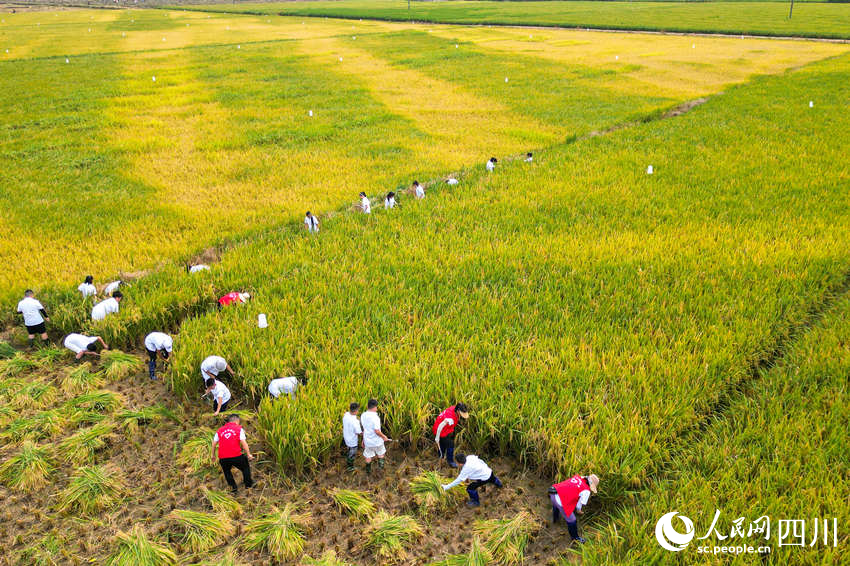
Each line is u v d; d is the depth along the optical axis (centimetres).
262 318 1355
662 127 3412
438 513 944
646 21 10350
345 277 1625
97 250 1900
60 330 1466
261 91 4650
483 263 1697
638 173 2556
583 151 2980
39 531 900
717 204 2148
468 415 1055
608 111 3988
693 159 2722
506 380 1158
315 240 1905
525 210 2152
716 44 7738
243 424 1127
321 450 1022
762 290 1491
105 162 2942
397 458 1066
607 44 7781
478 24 10750
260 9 15050
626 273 1619
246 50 6969
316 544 886
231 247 1953
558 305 1463
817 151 2798
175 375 1211
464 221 2052
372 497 970
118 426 1120
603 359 1202
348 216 2144
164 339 1277
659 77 5331
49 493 973
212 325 1400
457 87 4925
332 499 970
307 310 1449
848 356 1193
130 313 1430
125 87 4725
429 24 10906
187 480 1005
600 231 1936
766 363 1268
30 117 3788
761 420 1029
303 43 7700
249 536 876
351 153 3122
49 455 1040
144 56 6450
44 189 2523
